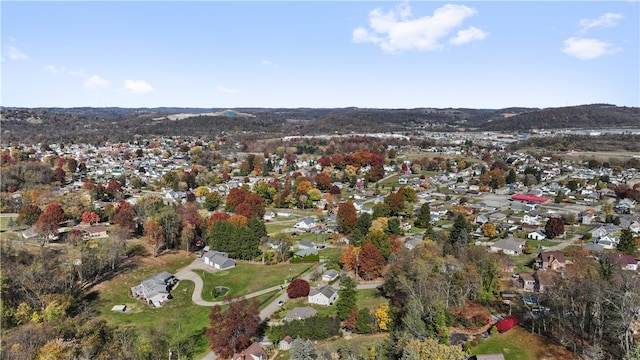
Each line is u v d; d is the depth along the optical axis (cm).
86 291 9319
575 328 6550
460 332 6750
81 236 11531
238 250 11794
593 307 6303
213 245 12056
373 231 11494
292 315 7925
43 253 9888
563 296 6956
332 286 9606
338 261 10856
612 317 5897
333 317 7638
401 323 6862
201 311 8712
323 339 7188
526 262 10838
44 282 8506
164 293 9244
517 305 7756
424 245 10156
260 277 10431
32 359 6041
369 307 7894
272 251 11725
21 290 8012
